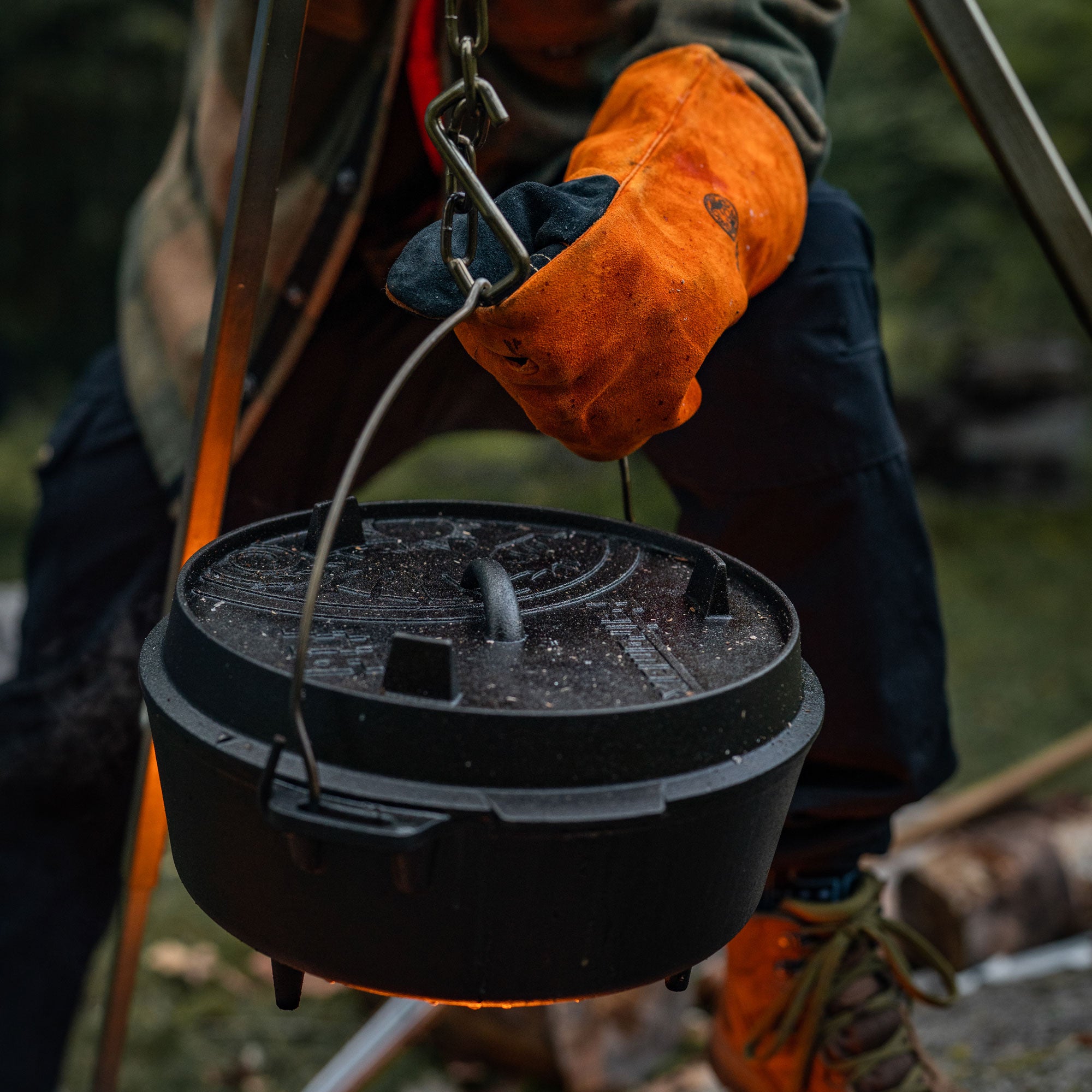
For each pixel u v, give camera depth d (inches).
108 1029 66.5
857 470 53.2
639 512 255.8
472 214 33.9
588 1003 90.9
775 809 32.7
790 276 52.7
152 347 64.7
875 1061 56.0
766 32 46.9
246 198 44.3
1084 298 51.5
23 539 228.8
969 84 49.3
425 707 28.8
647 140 40.6
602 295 35.9
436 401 65.8
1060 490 266.4
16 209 343.0
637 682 32.2
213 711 31.4
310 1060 96.5
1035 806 107.7
